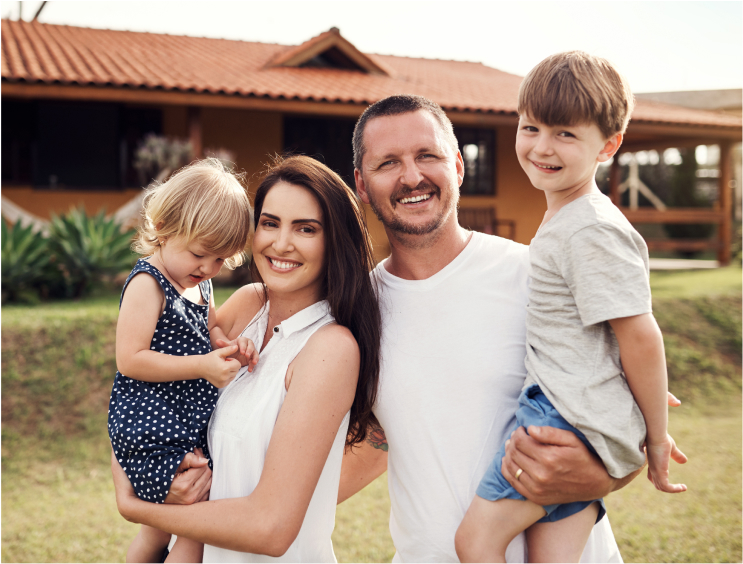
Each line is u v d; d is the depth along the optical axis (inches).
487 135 536.7
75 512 180.1
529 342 69.2
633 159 730.2
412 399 70.3
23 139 438.6
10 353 243.6
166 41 553.0
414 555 70.7
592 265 63.5
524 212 549.6
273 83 432.8
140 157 407.5
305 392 63.4
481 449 68.9
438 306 72.1
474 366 69.7
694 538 161.2
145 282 71.4
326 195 68.2
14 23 529.7
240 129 480.7
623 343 63.1
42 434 220.5
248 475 65.4
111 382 243.3
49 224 359.9
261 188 70.8
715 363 300.2
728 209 541.6
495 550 64.2
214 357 68.1
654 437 65.5
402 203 71.7
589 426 61.4
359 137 75.3
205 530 61.2
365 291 71.4
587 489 62.5
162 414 68.4
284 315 73.4
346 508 183.8
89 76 376.2
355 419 75.2
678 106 605.3
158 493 65.4
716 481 196.4
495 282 73.2
